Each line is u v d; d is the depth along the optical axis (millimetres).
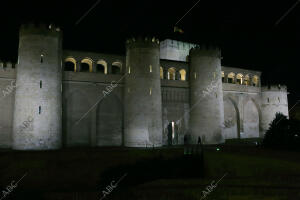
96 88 37688
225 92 47969
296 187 14906
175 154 29344
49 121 32375
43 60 32781
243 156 27062
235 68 50781
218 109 41812
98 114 37594
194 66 42406
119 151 30609
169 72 45750
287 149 32750
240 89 49938
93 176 22359
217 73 42688
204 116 40844
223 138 42031
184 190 14930
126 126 37281
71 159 26641
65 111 35781
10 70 34656
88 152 29703
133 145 36094
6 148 33250
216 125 41156
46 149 31812
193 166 20922
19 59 33031
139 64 37281
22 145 31422
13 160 25688
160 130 37438
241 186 15289
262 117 52406
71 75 36562
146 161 20188
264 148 34281
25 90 32094
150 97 36906
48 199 15742
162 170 19719
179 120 41719
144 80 36938
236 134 49000
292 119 34875
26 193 17312
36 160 25875
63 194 16578
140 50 37531
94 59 38531
